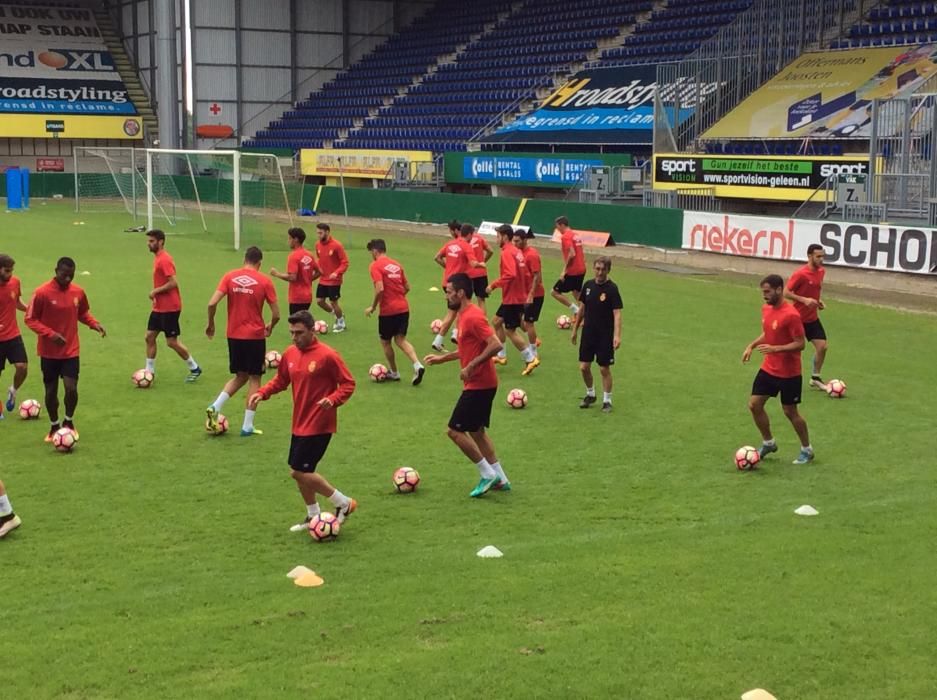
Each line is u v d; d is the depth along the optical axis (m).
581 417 13.00
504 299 15.48
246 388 14.35
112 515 9.27
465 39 53.94
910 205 25.67
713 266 28.28
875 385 14.75
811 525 9.04
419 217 40.22
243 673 6.15
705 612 7.07
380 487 10.19
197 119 55.16
